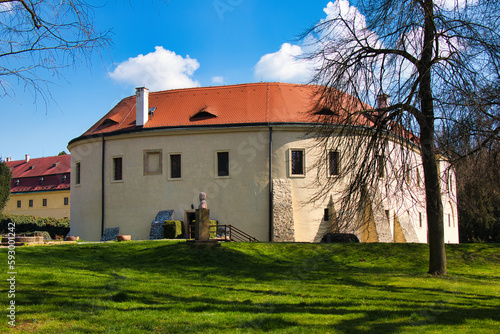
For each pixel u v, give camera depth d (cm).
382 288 1211
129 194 3172
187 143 3100
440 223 1491
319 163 1670
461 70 1308
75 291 986
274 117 3073
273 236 2892
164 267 1543
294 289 1153
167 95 3488
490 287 1273
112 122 3459
